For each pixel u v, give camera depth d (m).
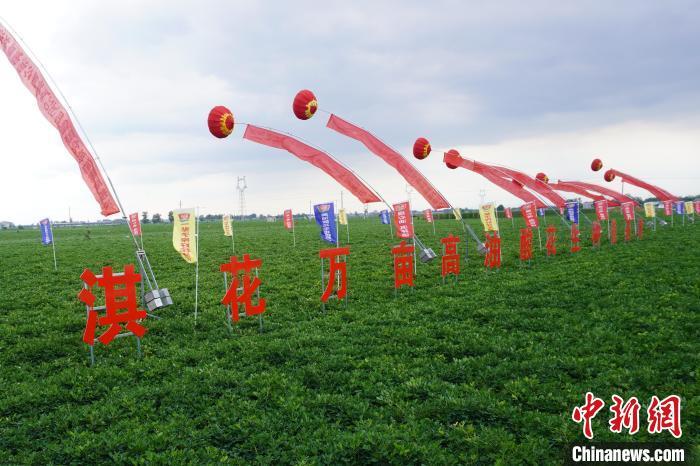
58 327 16.28
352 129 24.16
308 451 8.12
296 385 10.84
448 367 11.72
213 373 11.64
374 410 9.63
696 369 10.67
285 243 44.72
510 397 9.93
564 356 11.91
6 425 9.41
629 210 37.56
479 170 31.83
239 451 8.29
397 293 21.03
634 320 14.56
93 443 8.32
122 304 12.88
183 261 32.78
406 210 20.38
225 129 17.50
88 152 15.07
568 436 8.27
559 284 20.58
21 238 65.94
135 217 34.31
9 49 15.76
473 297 19.03
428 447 8.02
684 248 30.36
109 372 11.97
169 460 7.79
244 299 15.43
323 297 17.56
